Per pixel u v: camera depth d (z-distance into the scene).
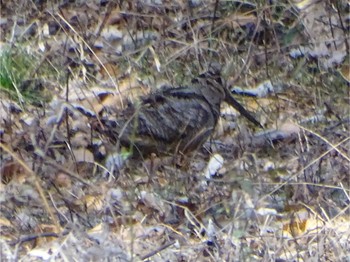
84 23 12.18
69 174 8.75
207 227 8.25
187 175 9.22
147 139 9.32
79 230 7.85
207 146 9.94
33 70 10.90
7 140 9.59
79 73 11.03
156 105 9.45
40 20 12.05
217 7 12.18
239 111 10.12
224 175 9.27
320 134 9.93
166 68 11.09
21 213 8.48
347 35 11.88
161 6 12.41
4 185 8.83
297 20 11.94
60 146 9.57
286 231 8.40
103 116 10.12
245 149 9.85
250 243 7.98
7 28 11.98
